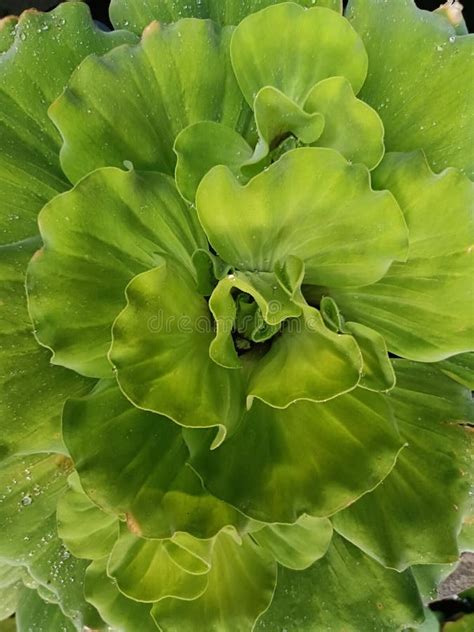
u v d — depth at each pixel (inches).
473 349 6.6
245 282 5.6
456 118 7.0
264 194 5.5
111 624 7.8
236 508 6.1
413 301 6.6
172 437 6.5
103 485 6.2
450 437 7.2
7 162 7.2
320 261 6.2
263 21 6.4
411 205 6.2
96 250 6.1
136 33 7.8
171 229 6.4
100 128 6.7
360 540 7.3
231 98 7.1
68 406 6.3
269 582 7.4
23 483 8.0
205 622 7.2
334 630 8.2
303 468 6.3
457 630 13.7
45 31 7.2
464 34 7.8
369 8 7.1
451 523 7.2
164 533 6.1
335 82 5.9
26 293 6.1
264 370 6.3
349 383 5.8
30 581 9.0
